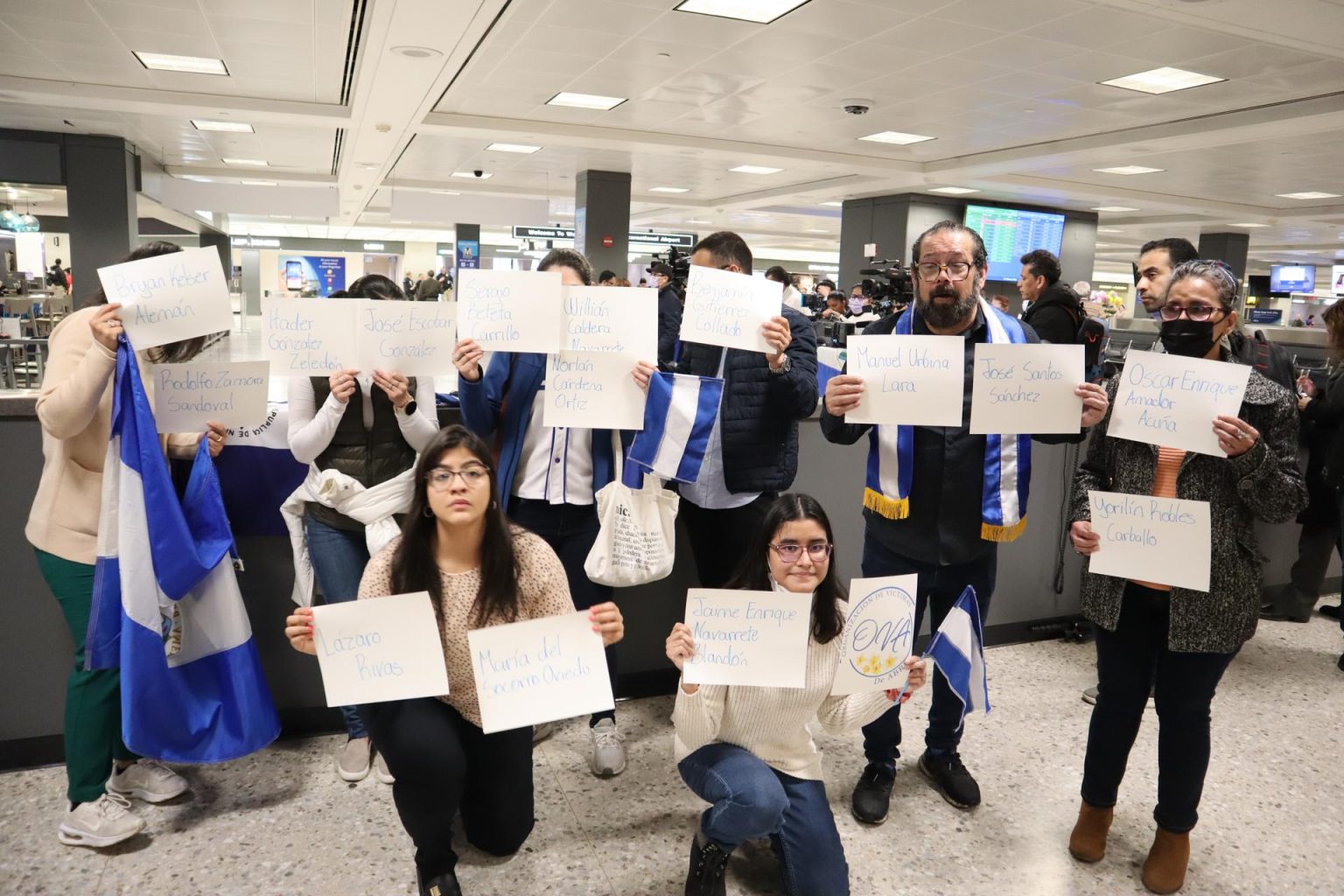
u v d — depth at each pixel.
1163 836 1.92
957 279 1.90
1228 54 5.85
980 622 1.95
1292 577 3.83
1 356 8.33
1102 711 1.97
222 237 21.86
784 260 29.78
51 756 2.25
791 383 2.08
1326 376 3.62
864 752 2.25
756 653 1.62
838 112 8.18
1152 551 1.75
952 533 2.06
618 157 11.27
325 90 8.23
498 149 11.02
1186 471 1.79
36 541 1.87
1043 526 3.42
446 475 1.65
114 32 6.38
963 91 7.18
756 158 10.44
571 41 6.25
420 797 1.65
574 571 2.34
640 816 2.11
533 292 1.94
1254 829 2.20
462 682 1.76
